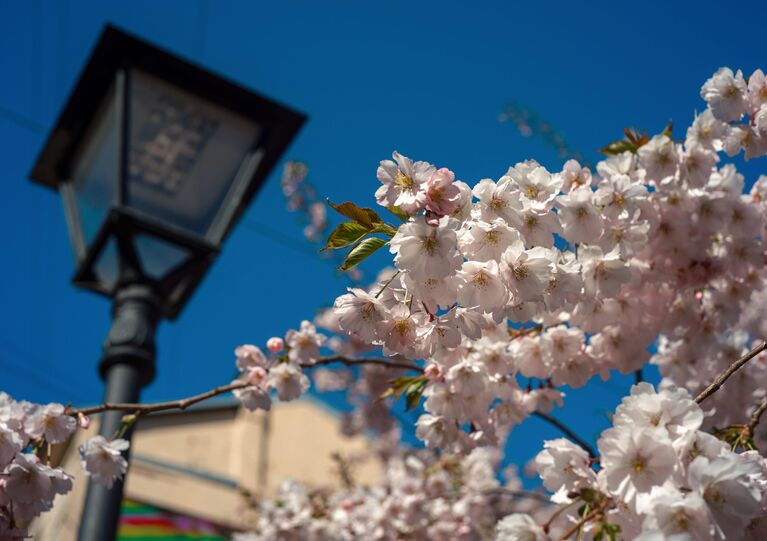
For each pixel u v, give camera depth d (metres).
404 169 2.16
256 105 4.50
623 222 2.84
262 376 3.43
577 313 3.28
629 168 3.24
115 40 4.39
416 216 2.13
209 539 9.81
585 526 2.15
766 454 3.45
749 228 3.46
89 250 4.03
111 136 4.28
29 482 2.75
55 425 2.92
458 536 5.38
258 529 5.80
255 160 4.36
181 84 4.42
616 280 2.82
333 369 8.48
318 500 5.44
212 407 10.93
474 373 3.10
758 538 2.18
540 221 2.38
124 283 3.91
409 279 2.26
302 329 3.51
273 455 10.91
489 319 2.85
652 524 1.96
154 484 9.94
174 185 4.20
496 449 7.59
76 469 8.91
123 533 9.46
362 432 8.41
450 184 2.14
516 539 2.26
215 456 10.59
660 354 4.01
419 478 5.58
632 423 2.15
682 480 2.04
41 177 4.70
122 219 3.96
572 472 2.35
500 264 2.29
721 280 3.75
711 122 3.28
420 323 2.33
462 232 2.28
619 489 2.06
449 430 3.20
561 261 2.52
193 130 4.36
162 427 10.51
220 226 4.19
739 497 1.96
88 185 4.40
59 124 4.57
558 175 2.46
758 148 3.14
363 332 2.32
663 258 3.46
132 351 3.74
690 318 3.64
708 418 3.95
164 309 4.18
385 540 5.12
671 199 3.36
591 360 3.42
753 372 3.97
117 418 3.56
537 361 3.34
